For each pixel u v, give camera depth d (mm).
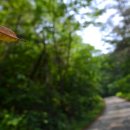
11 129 15414
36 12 21203
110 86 68188
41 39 22562
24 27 21500
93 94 38062
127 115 29234
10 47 20906
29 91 19203
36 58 22922
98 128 22109
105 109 42469
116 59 33906
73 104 27000
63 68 26000
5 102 18109
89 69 31375
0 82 19531
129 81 46219
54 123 18844
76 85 29453
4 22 20891
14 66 20875
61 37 24141
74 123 24219
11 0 20797
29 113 16844
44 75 23453
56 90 25156
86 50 29531
